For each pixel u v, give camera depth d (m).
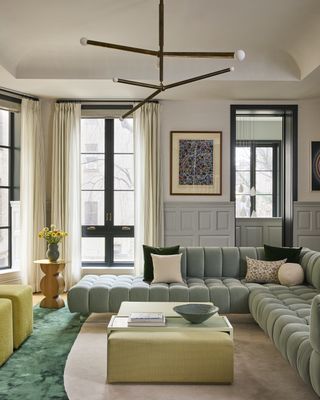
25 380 2.96
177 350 2.93
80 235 6.27
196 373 2.92
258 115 6.89
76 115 6.30
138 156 6.33
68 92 5.98
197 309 3.36
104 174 6.58
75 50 5.18
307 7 4.09
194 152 6.47
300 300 3.67
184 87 5.71
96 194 6.59
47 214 6.36
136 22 4.40
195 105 6.47
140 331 3.08
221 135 6.46
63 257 6.15
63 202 6.21
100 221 6.58
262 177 8.73
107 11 4.16
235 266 4.96
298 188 6.49
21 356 3.43
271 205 8.70
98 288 4.28
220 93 6.04
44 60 5.26
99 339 3.86
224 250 5.03
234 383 2.93
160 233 6.31
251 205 8.71
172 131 6.45
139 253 6.27
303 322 3.01
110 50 5.18
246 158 8.70
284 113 6.74
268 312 3.38
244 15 4.26
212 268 4.95
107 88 5.76
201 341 2.94
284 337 2.87
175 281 4.61
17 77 5.31
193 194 6.46
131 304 3.76
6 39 4.70
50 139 6.40
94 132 6.60
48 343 3.75
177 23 4.42
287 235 6.69
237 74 5.34
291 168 6.51
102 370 3.15
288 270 4.46
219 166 6.46
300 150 6.48
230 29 4.59
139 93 6.04
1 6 4.07
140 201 6.30
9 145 6.14
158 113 6.34
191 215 6.45
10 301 3.46
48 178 6.38
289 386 2.87
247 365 3.25
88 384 2.91
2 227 6.02
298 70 5.36
